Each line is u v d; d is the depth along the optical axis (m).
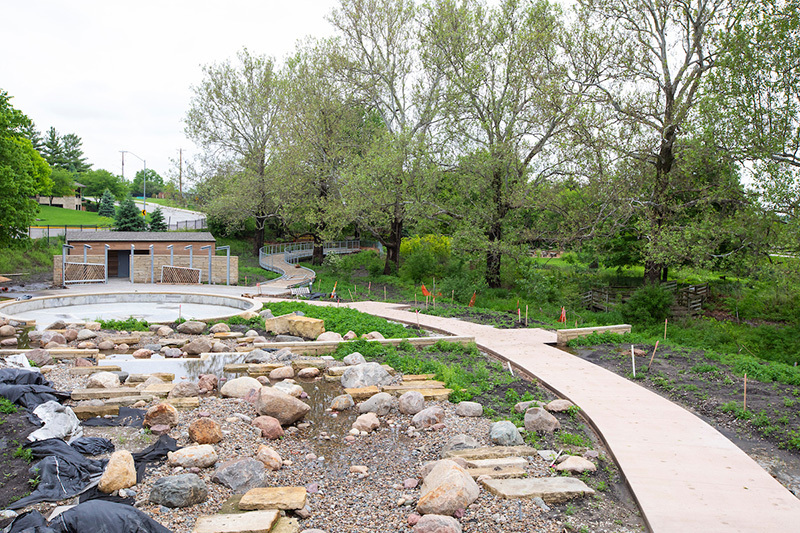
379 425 9.12
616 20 26.12
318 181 39.59
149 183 148.62
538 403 9.72
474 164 29.77
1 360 11.46
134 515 5.29
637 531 5.85
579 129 25.53
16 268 33.91
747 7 21.30
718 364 13.34
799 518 5.96
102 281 30.89
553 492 6.42
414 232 44.72
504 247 29.33
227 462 6.98
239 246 53.91
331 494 6.71
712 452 7.75
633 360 12.26
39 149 111.12
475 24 31.17
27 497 6.01
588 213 27.78
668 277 37.97
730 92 20.88
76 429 7.73
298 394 10.52
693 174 25.33
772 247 20.89
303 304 20.97
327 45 36.94
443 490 6.13
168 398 9.59
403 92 36.81
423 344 15.10
